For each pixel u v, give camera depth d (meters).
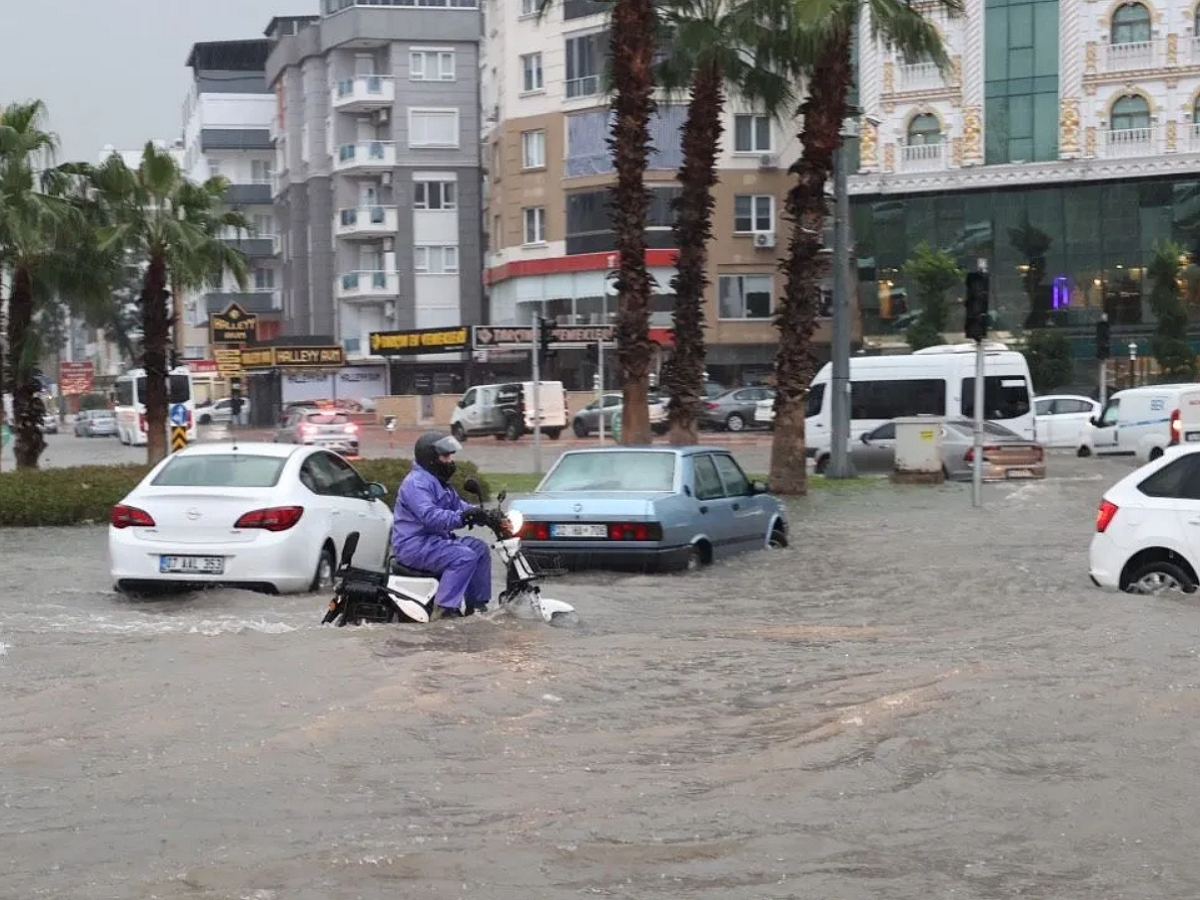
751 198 66.31
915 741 7.51
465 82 79.62
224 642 10.58
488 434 55.28
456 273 79.88
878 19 27.97
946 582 15.02
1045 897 5.29
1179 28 60.50
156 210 35.38
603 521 15.36
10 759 7.29
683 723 8.10
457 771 7.05
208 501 14.13
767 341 66.44
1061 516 23.30
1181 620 11.60
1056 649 10.40
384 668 9.59
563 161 68.50
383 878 5.46
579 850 5.79
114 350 128.75
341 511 15.19
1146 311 61.56
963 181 63.41
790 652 10.47
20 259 33.91
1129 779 6.80
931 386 37.00
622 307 29.02
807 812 6.34
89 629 11.66
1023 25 62.62
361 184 81.12
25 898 5.24
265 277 101.00
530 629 11.23
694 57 29.48
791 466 28.12
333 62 80.94
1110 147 61.84
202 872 5.52
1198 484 13.12
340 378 76.19
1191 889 5.38
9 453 55.75
